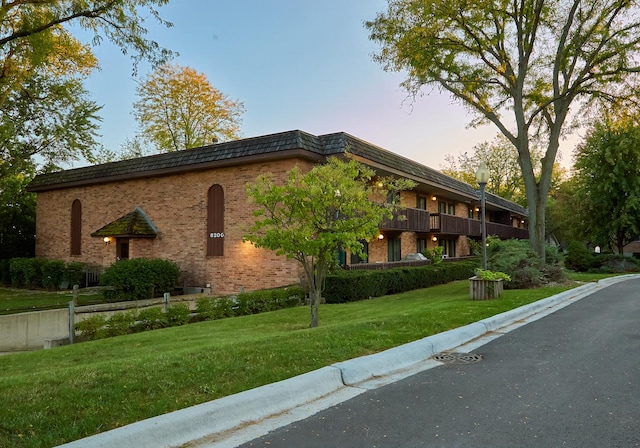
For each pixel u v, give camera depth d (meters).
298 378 4.96
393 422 4.07
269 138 17.08
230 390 4.59
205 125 40.88
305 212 10.09
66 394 4.38
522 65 19.61
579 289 16.55
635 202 32.34
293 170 10.53
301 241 9.91
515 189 67.69
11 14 14.94
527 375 5.62
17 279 25.14
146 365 5.48
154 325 11.61
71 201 25.09
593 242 36.69
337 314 12.31
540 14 19.59
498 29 19.64
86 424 3.69
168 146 41.03
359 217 10.99
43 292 21.55
